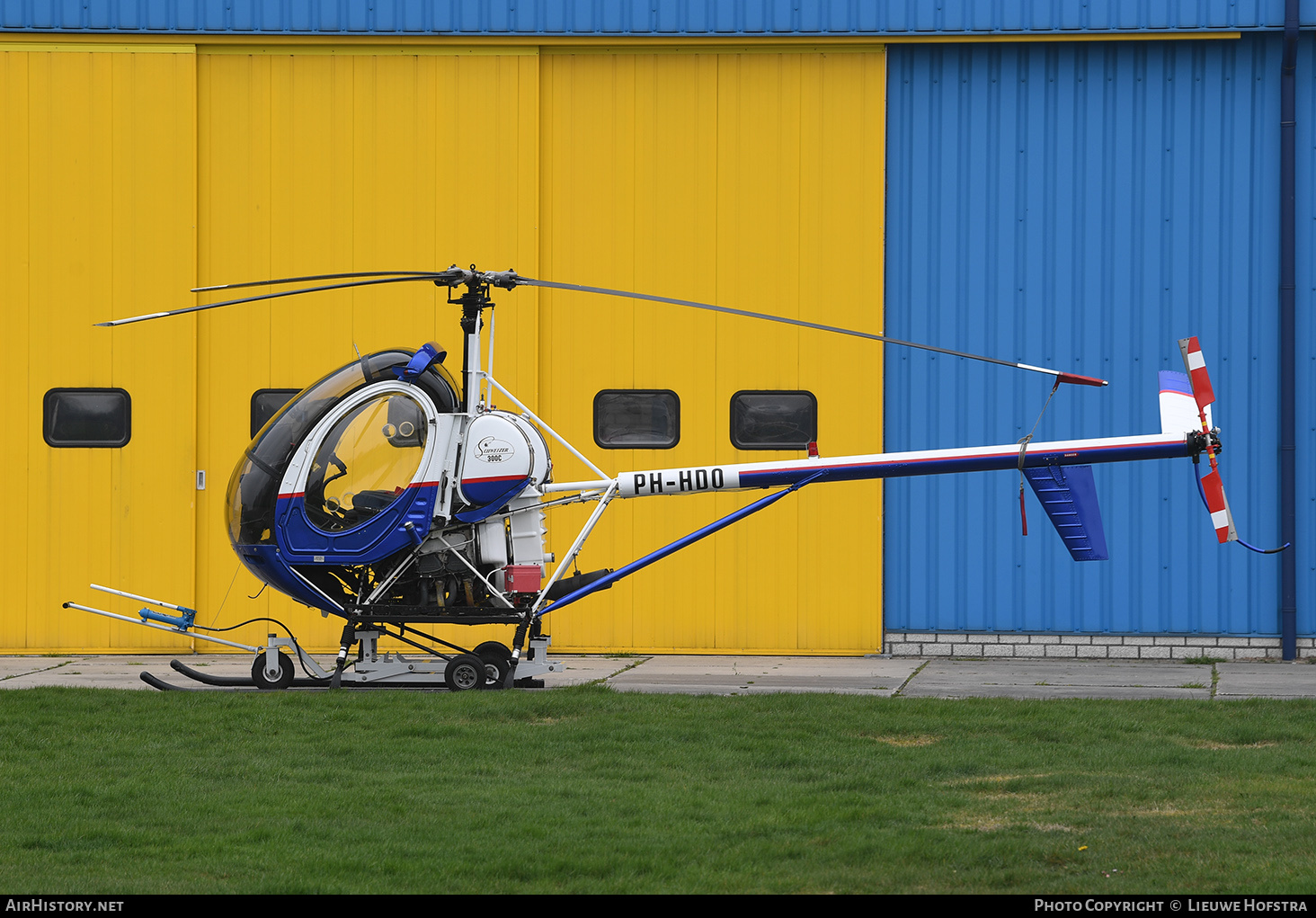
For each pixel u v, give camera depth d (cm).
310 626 2853
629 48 2845
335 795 1478
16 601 2836
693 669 2633
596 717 1942
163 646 2839
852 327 2822
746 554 2830
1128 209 2792
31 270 2841
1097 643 2780
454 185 2845
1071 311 2800
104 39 2839
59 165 2841
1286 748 1756
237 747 1723
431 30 2822
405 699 2062
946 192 2816
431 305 2847
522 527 2209
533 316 2834
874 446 2816
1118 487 2788
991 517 2806
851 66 2820
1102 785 1522
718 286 2839
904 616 2819
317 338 2856
